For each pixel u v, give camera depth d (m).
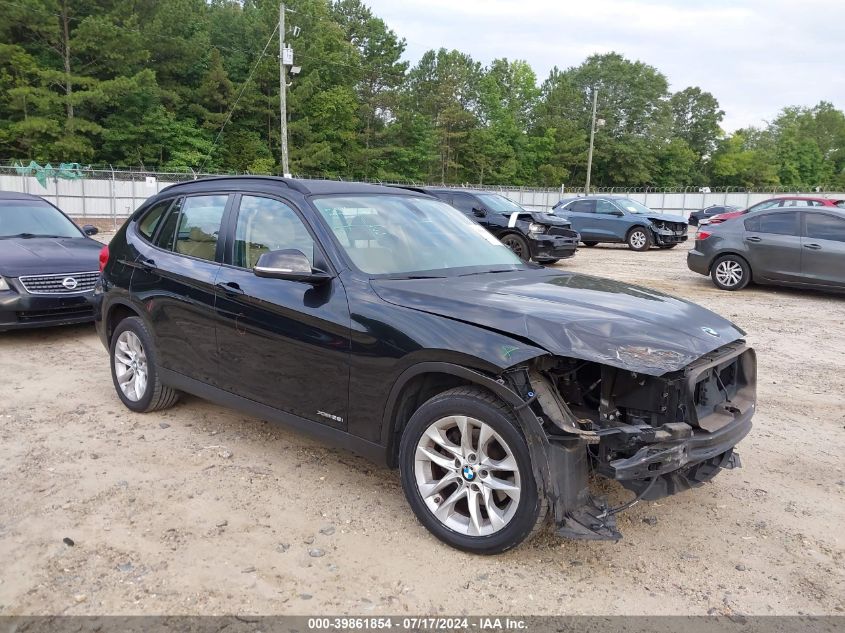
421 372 3.33
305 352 3.83
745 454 4.77
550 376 3.31
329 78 60.50
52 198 33.69
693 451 3.17
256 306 4.08
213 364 4.46
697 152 107.75
